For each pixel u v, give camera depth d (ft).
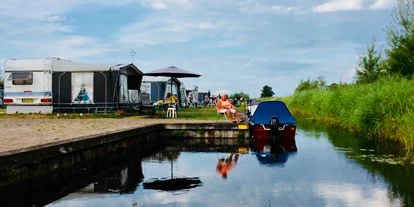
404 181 21.50
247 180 22.24
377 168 25.34
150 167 27.09
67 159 26.03
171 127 45.14
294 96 104.12
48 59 64.13
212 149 36.58
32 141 26.71
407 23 58.90
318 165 26.68
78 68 63.36
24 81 63.87
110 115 60.44
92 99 63.41
